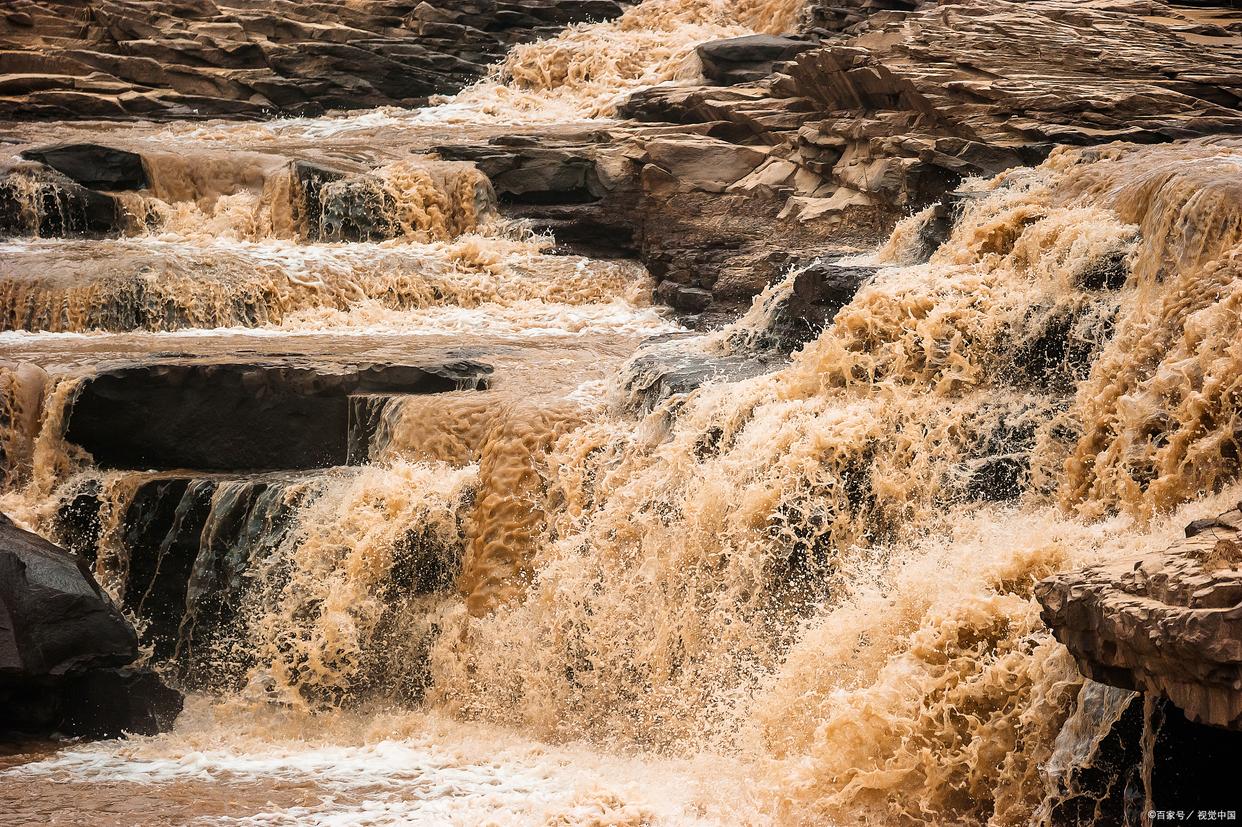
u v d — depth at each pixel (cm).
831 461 2112
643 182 4200
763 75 4791
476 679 2395
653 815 1719
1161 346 1920
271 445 2806
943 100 3631
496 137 4569
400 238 4169
